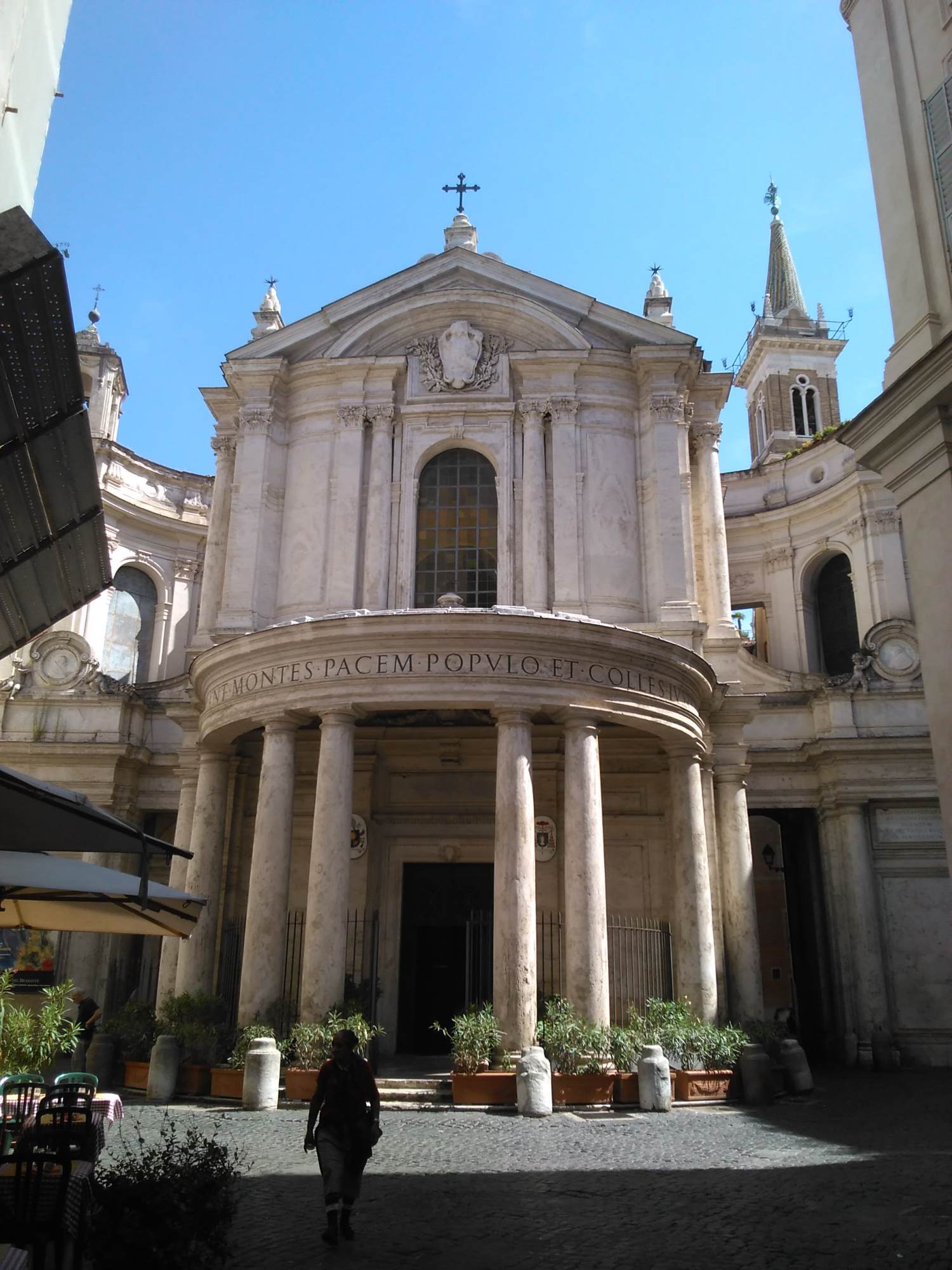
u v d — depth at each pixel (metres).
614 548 22.50
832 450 33.94
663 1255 8.51
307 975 17.09
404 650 18.09
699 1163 12.12
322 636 18.34
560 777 23.31
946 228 12.61
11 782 6.25
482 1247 8.73
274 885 18.08
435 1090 16.67
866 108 14.30
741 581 35.25
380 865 23.38
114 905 8.97
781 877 35.38
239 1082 16.67
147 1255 6.89
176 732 28.47
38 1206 6.60
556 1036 16.56
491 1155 12.60
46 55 10.81
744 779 23.28
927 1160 12.30
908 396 12.46
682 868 19.66
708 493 24.17
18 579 7.77
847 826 26.53
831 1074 23.30
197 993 19.70
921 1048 25.17
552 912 22.62
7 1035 12.35
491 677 17.83
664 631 21.70
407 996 22.81
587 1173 11.55
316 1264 8.23
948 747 11.93
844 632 33.56
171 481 35.91
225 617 22.36
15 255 4.91
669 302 25.64
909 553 12.75
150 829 29.03
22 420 6.09
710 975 19.16
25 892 8.39
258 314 26.22
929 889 26.27
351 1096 9.13
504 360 23.48
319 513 22.94
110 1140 12.99
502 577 22.27
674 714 19.64
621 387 23.61
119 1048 18.69
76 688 28.22
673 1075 17.06
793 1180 11.17
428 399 23.25
